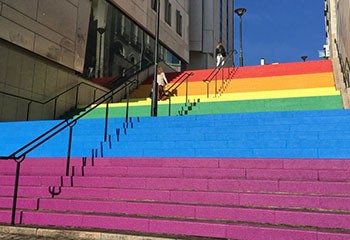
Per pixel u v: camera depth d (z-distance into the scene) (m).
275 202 5.60
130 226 5.57
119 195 6.41
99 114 13.12
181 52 27.70
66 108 14.06
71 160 7.80
